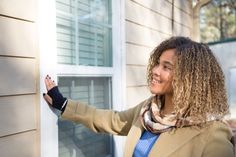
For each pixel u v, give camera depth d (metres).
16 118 1.56
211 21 17.50
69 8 2.04
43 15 1.71
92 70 2.25
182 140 1.37
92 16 2.28
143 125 1.50
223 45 5.24
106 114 1.82
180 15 4.24
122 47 2.61
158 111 1.49
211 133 1.32
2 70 1.49
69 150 2.04
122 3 2.61
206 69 1.37
